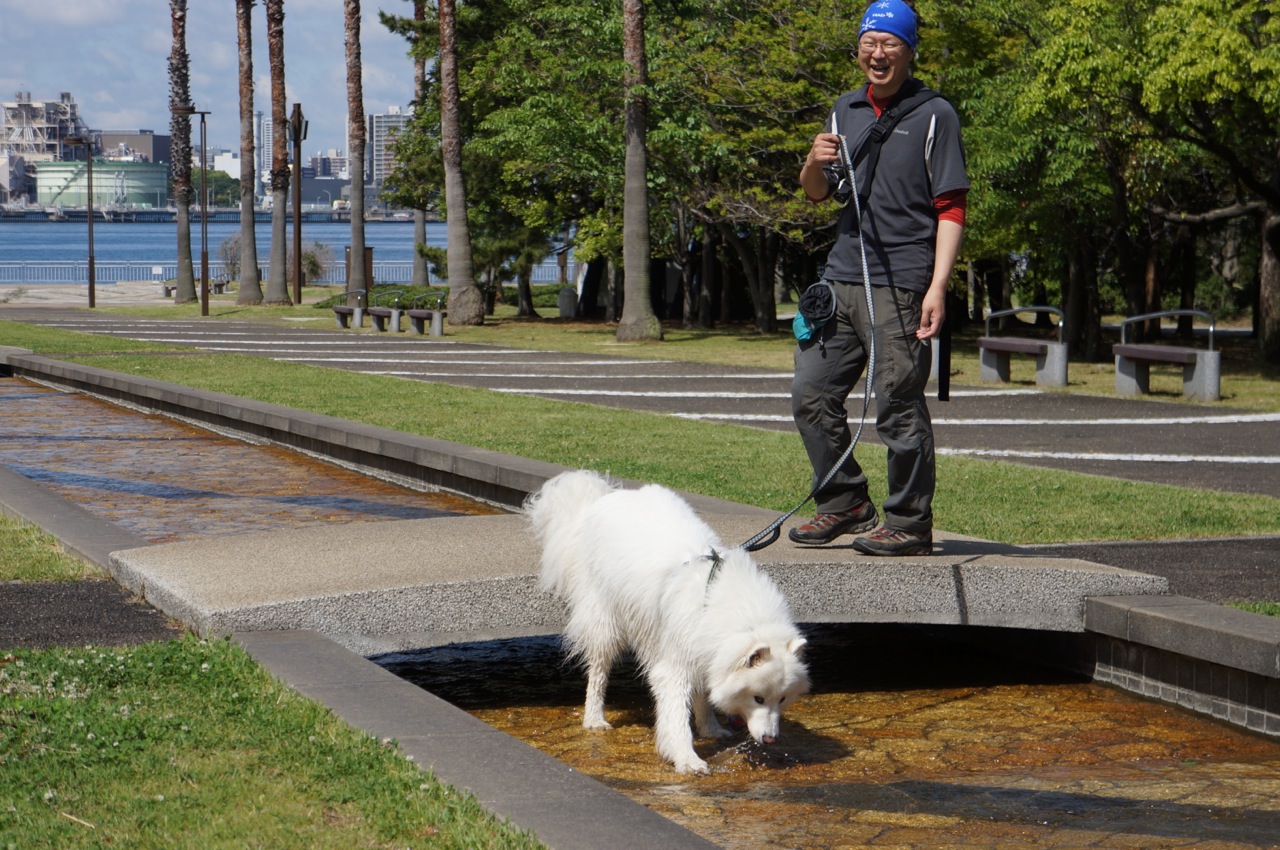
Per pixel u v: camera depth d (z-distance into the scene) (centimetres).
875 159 538
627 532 459
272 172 4578
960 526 800
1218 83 1695
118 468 1087
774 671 413
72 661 457
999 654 644
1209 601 616
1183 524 818
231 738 383
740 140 2764
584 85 3000
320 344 2670
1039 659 623
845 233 551
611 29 2845
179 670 452
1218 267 3800
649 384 1852
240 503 931
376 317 3183
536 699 545
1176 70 1725
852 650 657
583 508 492
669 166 2884
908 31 539
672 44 2845
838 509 589
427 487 1011
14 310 4056
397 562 577
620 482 884
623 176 2977
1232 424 1420
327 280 6644
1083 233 2366
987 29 2417
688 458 1078
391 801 333
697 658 429
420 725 396
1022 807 410
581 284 4053
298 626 511
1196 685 535
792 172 2859
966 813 404
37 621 538
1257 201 2184
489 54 3366
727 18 2964
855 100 558
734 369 2106
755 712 419
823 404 570
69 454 1162
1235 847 374
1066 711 539
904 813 404
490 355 2391
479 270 3859
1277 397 1698
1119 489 941
